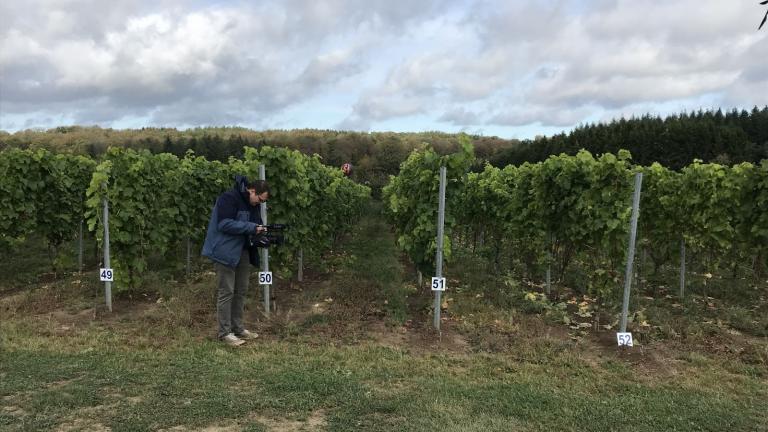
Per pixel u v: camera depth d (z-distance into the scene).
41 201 9.34
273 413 3.67
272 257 7.28
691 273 9.74
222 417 3.57
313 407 3.79
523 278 9.21
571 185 7.25
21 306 6.67
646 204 8.98
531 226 8.72
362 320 6.44
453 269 10.03
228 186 10.27
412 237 7.36
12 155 8.95
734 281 8.94
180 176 9.06
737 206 8.13
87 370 4.45
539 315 6.77
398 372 4.70
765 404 4.22
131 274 7.37
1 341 5.24
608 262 6.68
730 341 5.83
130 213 7.02
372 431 3.43
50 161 9.48
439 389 4.28
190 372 4.46
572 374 4.86
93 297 7.28
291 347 5.37
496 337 5.80
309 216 8.86
